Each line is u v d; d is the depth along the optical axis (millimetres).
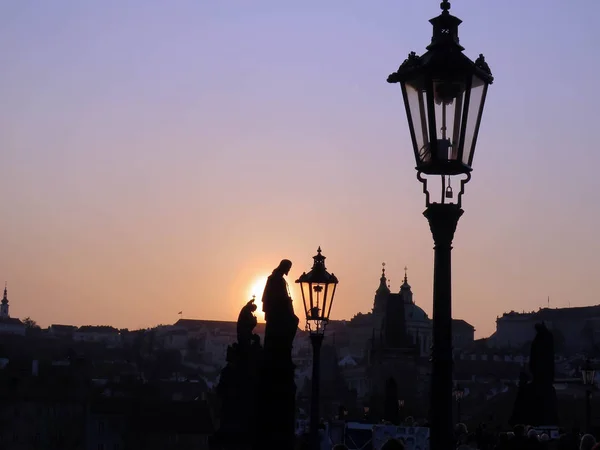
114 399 176125
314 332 33219
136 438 168250
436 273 17922
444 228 17844
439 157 17453
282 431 23438
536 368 53906
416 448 38875
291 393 23500
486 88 17750
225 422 43000
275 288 23750
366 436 42812
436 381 17656
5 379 174625
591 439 29172
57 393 174500
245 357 43469
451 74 17250
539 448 31734
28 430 171875
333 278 33312
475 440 46438
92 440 171250
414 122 17750
